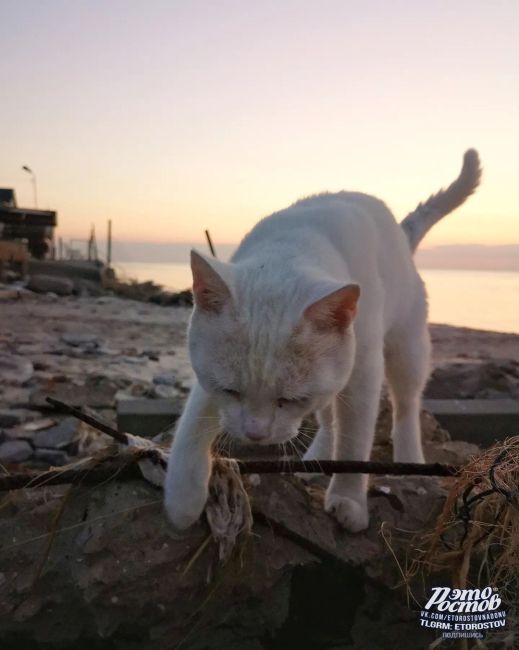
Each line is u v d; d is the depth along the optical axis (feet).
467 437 2.32
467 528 1.27
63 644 1.21
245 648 1.21
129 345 4.08
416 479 1.52
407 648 1.22
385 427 2.10
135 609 1.25
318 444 1.81
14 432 2.09
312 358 1.17
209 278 1.17
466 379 2.96
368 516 1.42
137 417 2.10
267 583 1.32
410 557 1.36
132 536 1.28
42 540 1.28
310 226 1.47
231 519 1.30
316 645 1.22
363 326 1.43
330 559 1.36
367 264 1.50
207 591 1.28
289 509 1.39
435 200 2.16
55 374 2.93
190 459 1.28
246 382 1.16
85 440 2.05
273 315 1.15
